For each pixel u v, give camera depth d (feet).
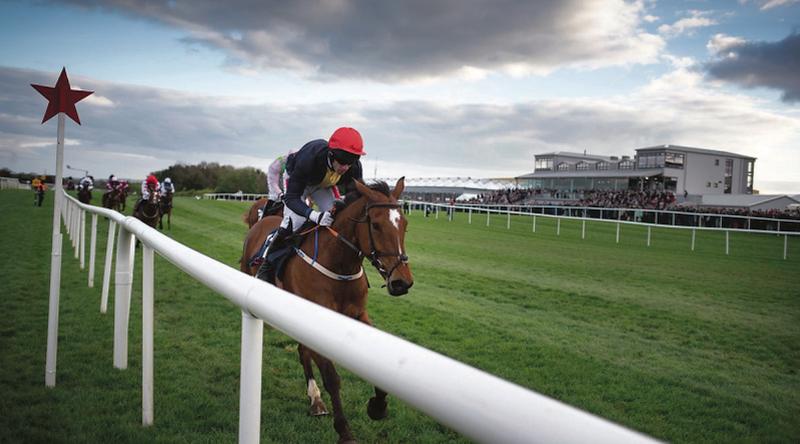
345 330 2.72
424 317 19.89
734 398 12.48
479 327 18.57
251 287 4.17
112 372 12.28
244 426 4.39
